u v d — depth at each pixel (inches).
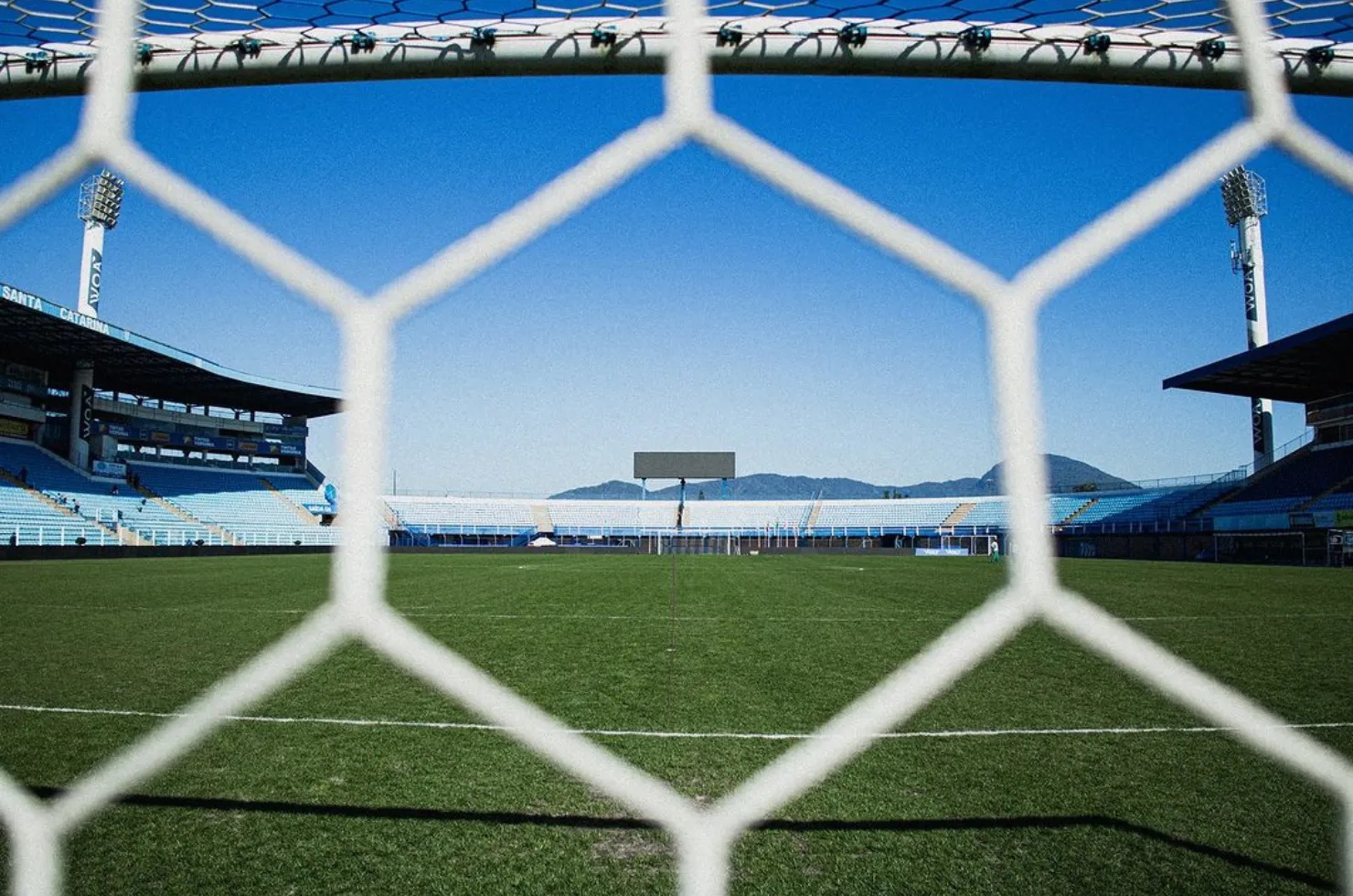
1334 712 203.3
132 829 125.2
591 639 334.6
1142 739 174.6
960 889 105.9
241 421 1947.6
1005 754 162.7
